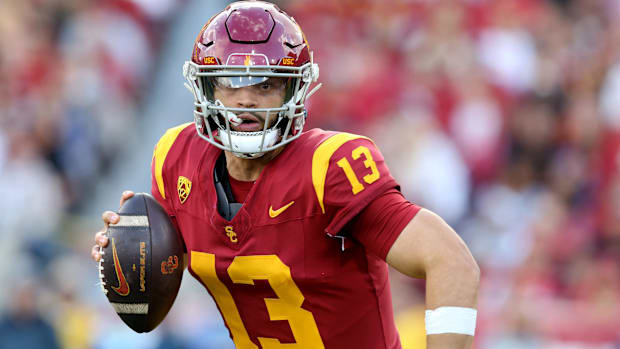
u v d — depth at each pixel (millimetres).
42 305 21844
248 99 9336
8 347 21062
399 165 28812
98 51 33688
